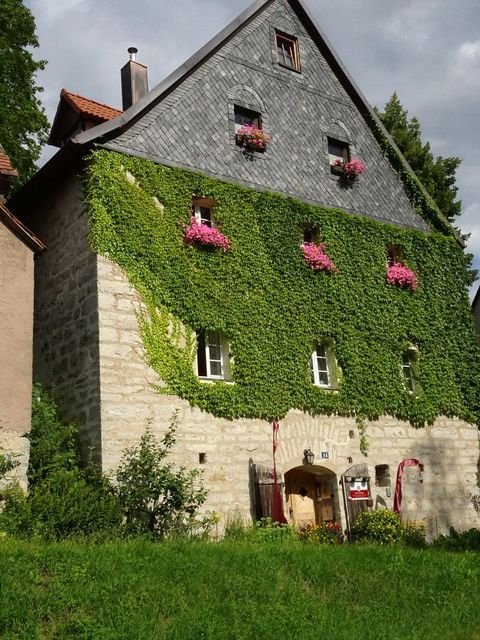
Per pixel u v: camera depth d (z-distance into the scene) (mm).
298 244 17766
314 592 9883
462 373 20219
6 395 13164
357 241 19109
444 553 12727
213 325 15672
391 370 18562
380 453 17656
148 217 15516
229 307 16047
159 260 15359
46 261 16688
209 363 15781
